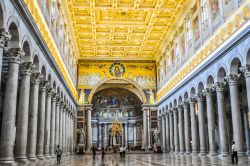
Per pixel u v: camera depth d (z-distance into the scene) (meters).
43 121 20.97
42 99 21.22
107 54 45.72
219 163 16.03
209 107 24.80
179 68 33.59
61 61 28.08
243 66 18.08
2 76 20.42
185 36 31.44
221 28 21.80
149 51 44.78
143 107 45.88
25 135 16.47
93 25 35.34
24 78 16.91
